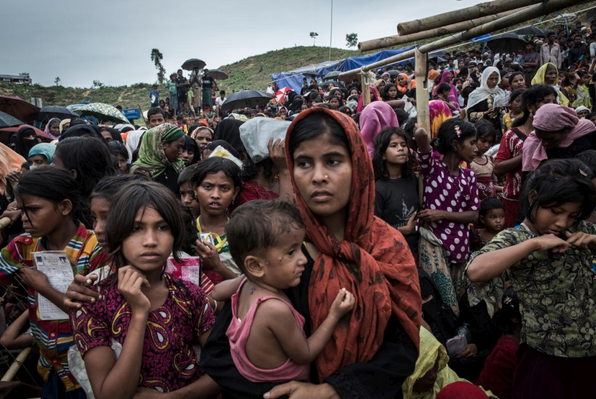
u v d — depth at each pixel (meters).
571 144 3.34
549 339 2.10
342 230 1.42
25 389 2.42
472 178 3.32
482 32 2.97
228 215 3.00
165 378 1.55
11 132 7.98
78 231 2.09
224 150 3.53
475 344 2.89
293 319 1.27
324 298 1.31
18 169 4.17
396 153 3.10
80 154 2.48
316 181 1.29
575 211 1.95
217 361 1.35
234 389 1.31
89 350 1.46
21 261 2.13
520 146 3.83
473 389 1.91
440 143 3.33
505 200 4.06
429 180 3.21
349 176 1.31
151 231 1.51
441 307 2.72
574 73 8.85
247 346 1.28
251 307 1.29
